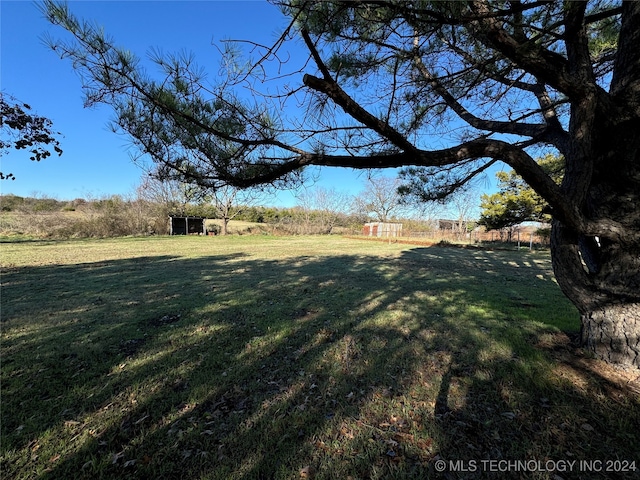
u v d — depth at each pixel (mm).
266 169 2180
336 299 5152
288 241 20250
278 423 2027
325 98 2029
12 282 6559
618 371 2422
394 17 1595
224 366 2809
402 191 4043
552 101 2924
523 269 8891
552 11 1687
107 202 23312
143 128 1879
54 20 1440
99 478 1608
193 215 25906
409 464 1686
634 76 2139
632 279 2365
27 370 2738
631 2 2102
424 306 4691
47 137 5840
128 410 2168
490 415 2057
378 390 2391
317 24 1606
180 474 1641
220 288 6000
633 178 2203
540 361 2699
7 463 1695
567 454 1708
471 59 2289
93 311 4473
